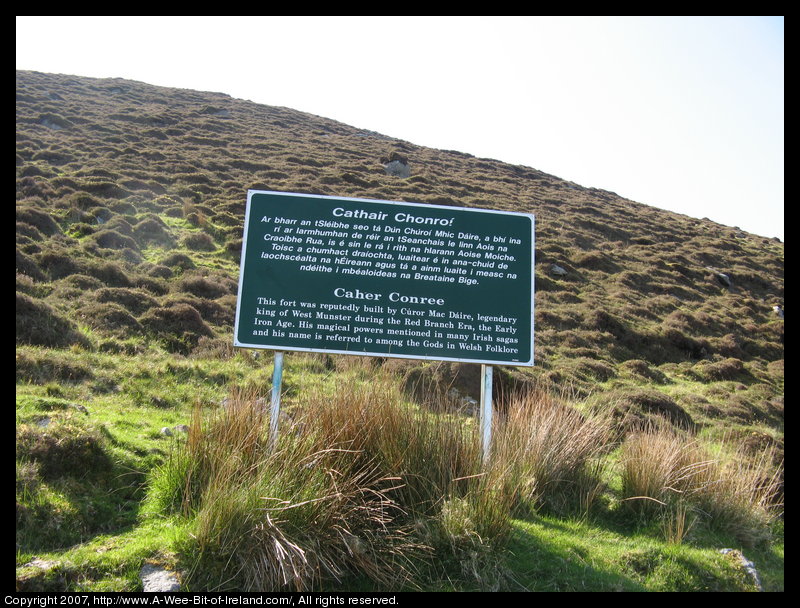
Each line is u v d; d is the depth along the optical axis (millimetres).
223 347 11875
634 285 25078
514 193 37531
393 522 5094
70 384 8453
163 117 40688
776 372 18516
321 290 6289
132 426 7035
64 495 4879
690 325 21438
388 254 6449
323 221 6461
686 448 6746
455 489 5211
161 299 14086
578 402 11266
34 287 12883
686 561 5176
